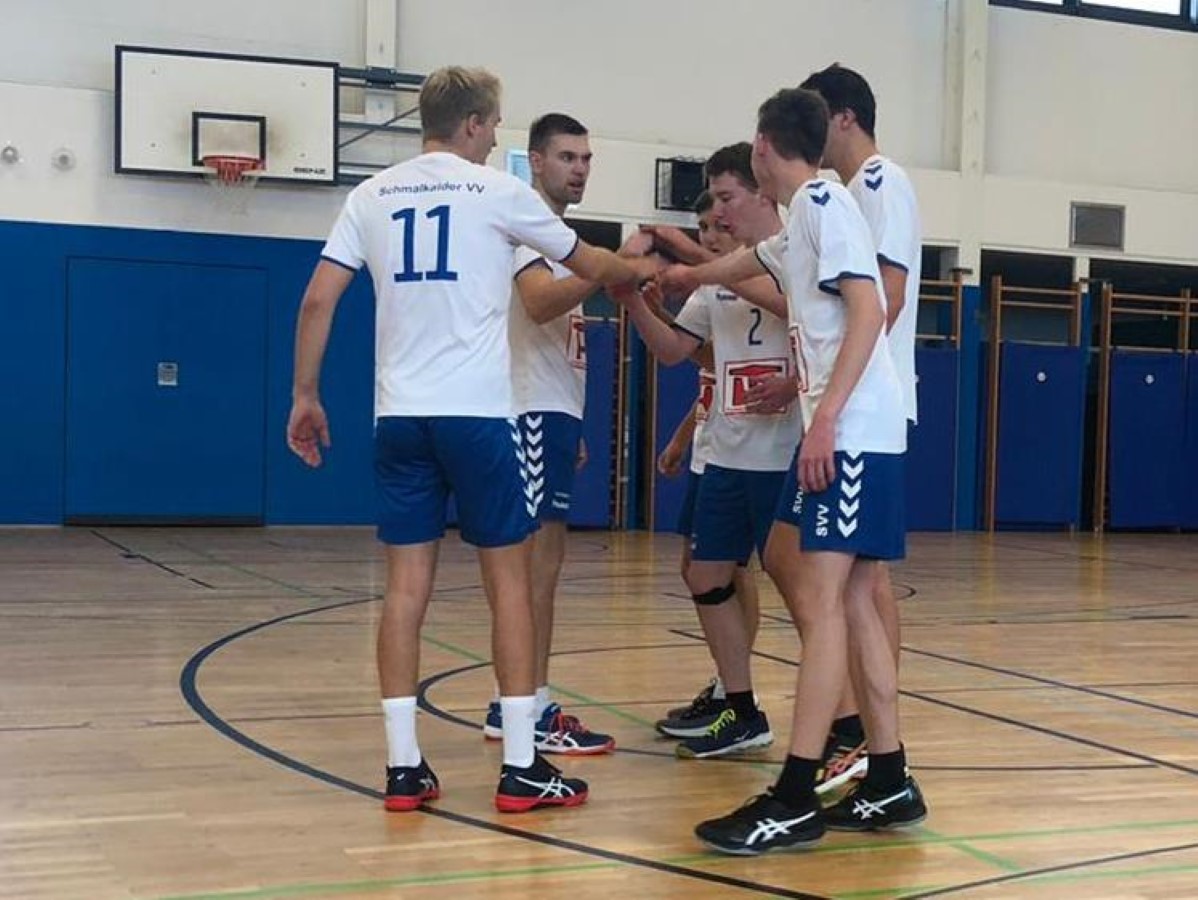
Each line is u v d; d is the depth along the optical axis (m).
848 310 2.70
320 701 4.11
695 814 2.99
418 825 2.85
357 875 2.51
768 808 2.73
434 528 2.99
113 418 10.38
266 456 10.70
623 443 11.55
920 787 3.27
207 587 6.95
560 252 3.01
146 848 2.65
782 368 3.41
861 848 2.78
